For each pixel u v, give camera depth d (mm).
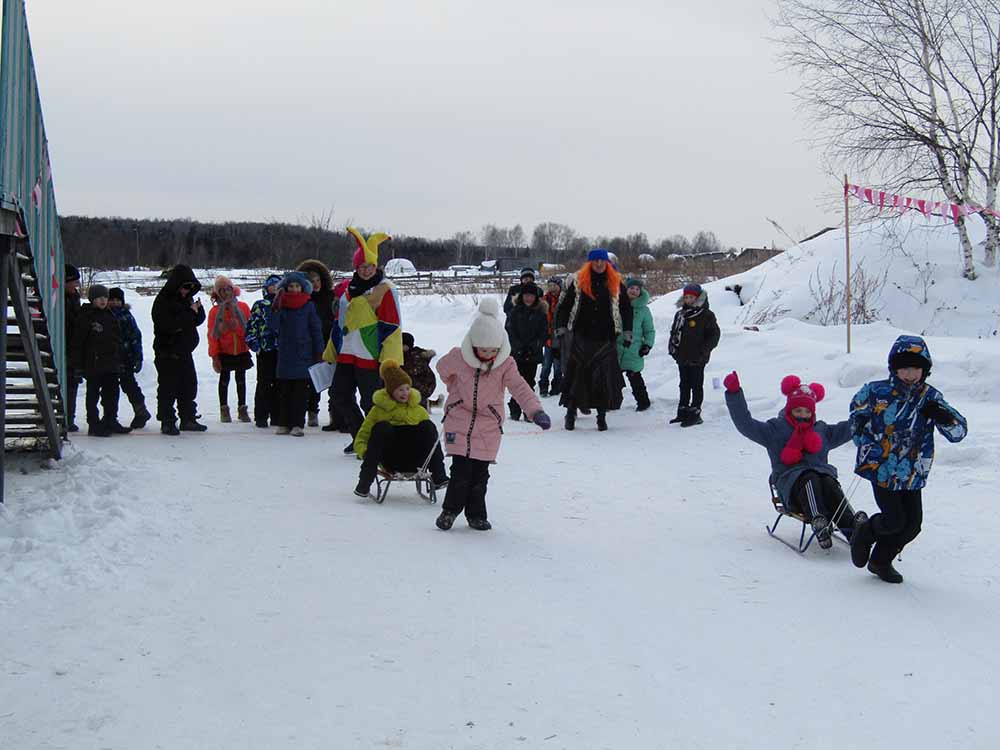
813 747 4105
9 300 8000
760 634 5391
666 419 12922
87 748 3941
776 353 14609
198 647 5016
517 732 4195
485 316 7328
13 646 4945
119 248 66312
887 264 21141
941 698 4605
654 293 30219
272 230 70500
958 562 6727
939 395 6109
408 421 8266
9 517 7129
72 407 11414
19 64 7727
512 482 9289
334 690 4555
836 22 20844
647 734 4199
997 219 20250
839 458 10109
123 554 6496
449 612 5625
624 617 5617
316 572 6293
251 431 11867
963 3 19984
